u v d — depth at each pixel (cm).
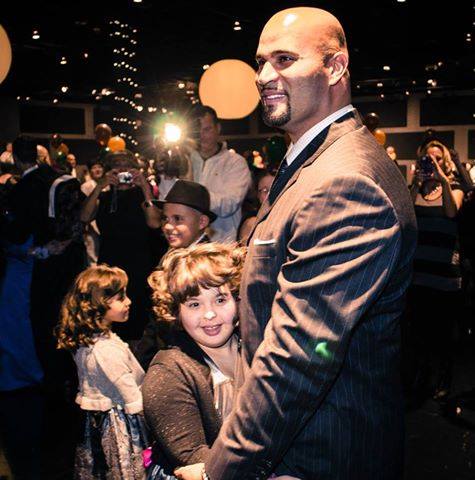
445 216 408
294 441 126
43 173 414
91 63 1258
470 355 509
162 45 1188
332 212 117
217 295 155
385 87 1620
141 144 1375
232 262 158
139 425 260
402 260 126
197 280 153
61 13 941
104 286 267
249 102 543
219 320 154
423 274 411
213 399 153
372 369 126
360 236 115
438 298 407
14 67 1266
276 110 133
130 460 256
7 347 421
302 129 137
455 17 981
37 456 337
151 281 162
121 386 254
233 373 159
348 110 136
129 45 1165
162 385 151
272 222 130
